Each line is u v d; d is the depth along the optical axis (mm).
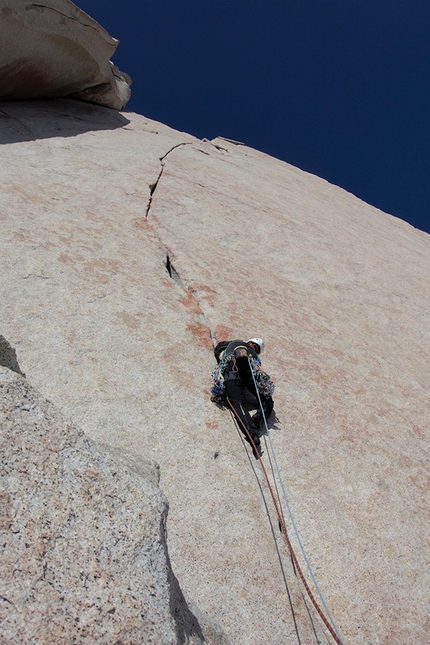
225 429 5176
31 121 11430
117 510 2213
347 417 5973
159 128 14867
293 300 8305
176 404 5297
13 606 1781
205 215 9820
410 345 8508
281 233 10438
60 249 7082
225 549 4043
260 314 7367
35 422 2273
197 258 8227
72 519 2088
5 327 5543
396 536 4699
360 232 12758
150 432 4887
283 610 3795
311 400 6008
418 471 5602
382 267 10891
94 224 8094
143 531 2197
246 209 10844
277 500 4641
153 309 6625
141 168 10727
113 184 9648
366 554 4438
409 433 6195
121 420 4918
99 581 1968
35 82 12234
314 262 9852
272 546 4215
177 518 4145
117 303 6473
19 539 1938
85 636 1813
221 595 3719
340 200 15625
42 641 1741
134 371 5551
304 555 3963
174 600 2367
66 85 13164
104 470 2305
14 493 2041
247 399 5391
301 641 3668
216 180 11750
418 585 4379
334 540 4457
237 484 4621
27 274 6391
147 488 2385
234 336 6598
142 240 8203
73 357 5465
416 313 9578
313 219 11945
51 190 8672
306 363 6672
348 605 4016
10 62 10984
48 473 2160
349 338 7852
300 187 14766
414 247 13852
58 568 1933
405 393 7027
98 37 12211
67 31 11297
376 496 5031
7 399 2266
